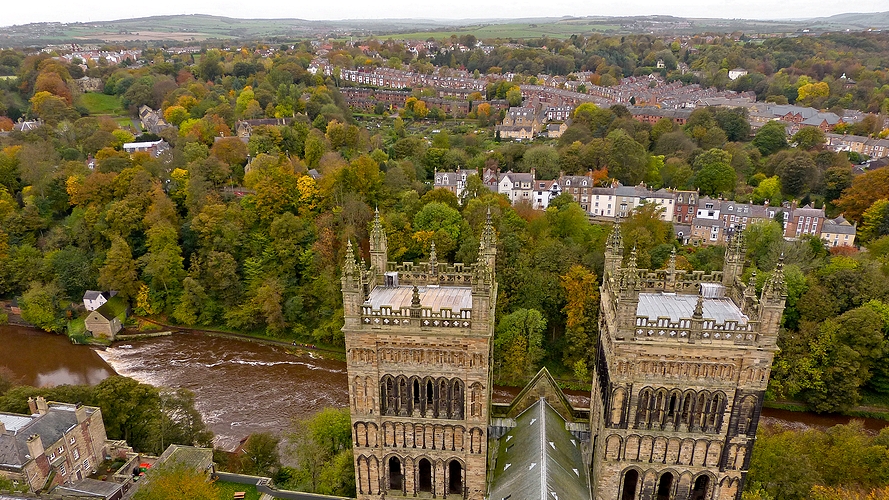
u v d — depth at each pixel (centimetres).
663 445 6431
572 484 6844
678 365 6088
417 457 6875
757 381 6000
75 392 12212
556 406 8244
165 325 18388
